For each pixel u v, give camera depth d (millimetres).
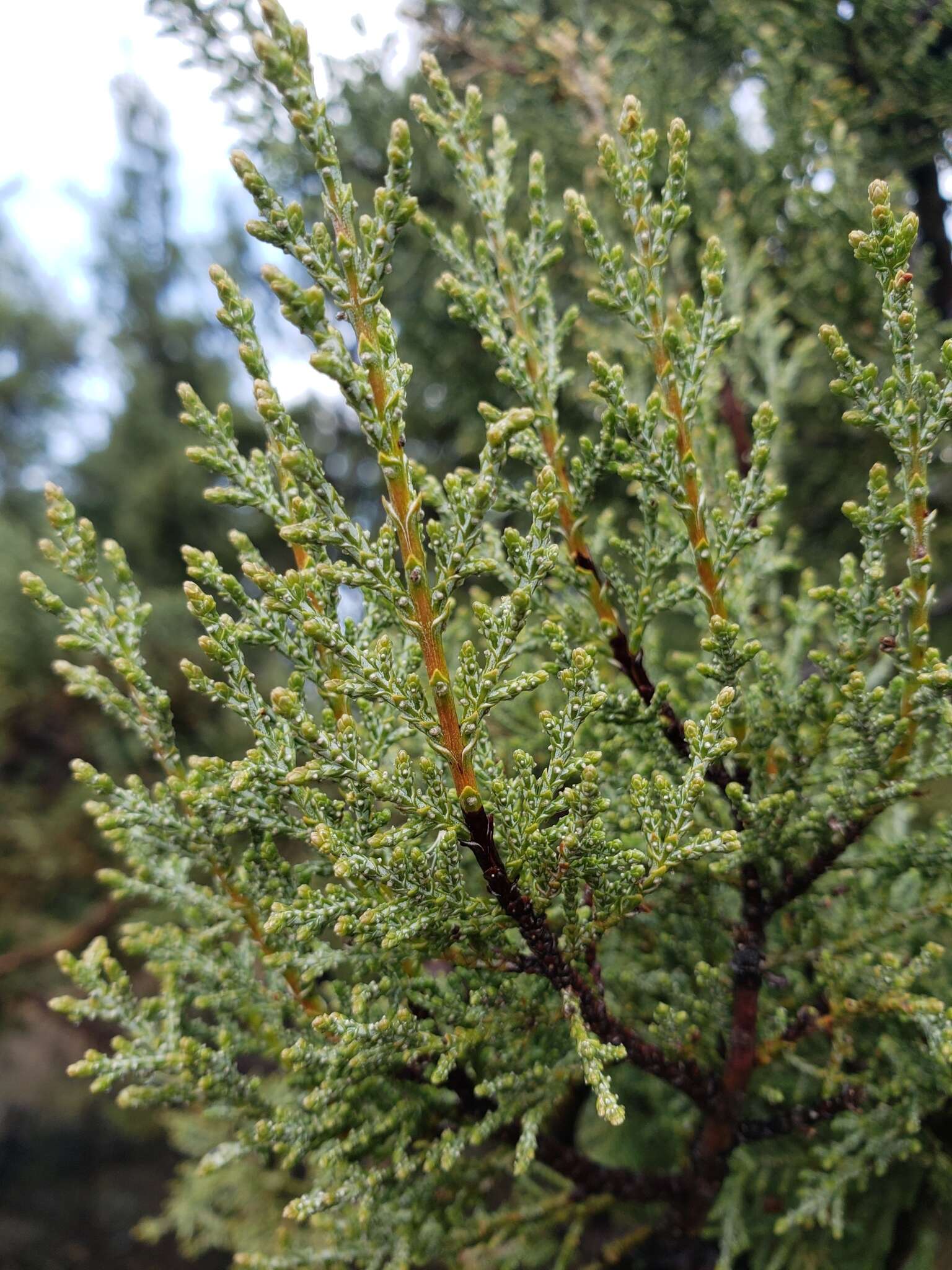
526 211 305
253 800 146
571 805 135
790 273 246
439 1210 174
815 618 183
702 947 175
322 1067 156
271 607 131
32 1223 566
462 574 132
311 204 301
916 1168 191
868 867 159
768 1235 205
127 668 151
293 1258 169
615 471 150
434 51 302
